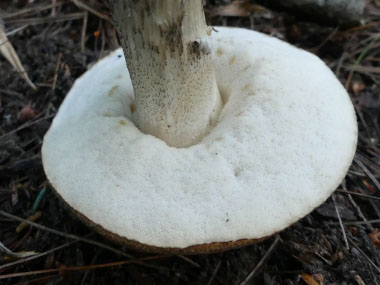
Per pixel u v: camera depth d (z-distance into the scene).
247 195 0.08
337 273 0.11
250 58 0.11
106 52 0.19
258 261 0.11
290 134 0.09
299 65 0.10
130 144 0.09
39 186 0.14
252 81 0.10
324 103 0.10
